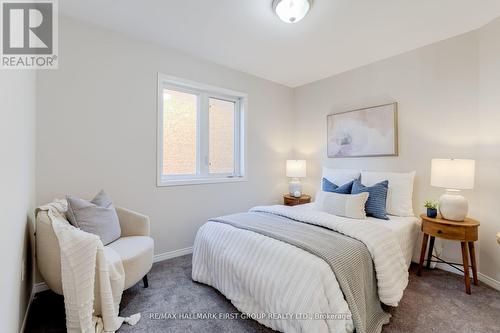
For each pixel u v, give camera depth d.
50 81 2.04
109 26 2.28
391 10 1.99
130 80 2.45
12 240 1.21
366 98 3.10
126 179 2.44
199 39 2.50
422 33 2.34
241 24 2.22
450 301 1.87
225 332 1.54
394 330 1.54
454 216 2.10
